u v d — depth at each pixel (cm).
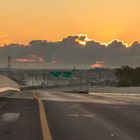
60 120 2130
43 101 3950
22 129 1730
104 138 1466
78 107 3177
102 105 3500
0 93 6575
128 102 4175
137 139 1450
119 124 1958
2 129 1730
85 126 1858
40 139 1431
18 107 3073
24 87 19362
